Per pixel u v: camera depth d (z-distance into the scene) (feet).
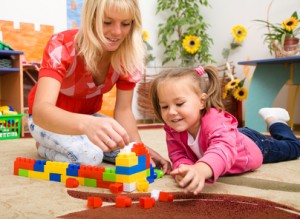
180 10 10.27
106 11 2.87
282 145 3.80
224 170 2.49
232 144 2.64
